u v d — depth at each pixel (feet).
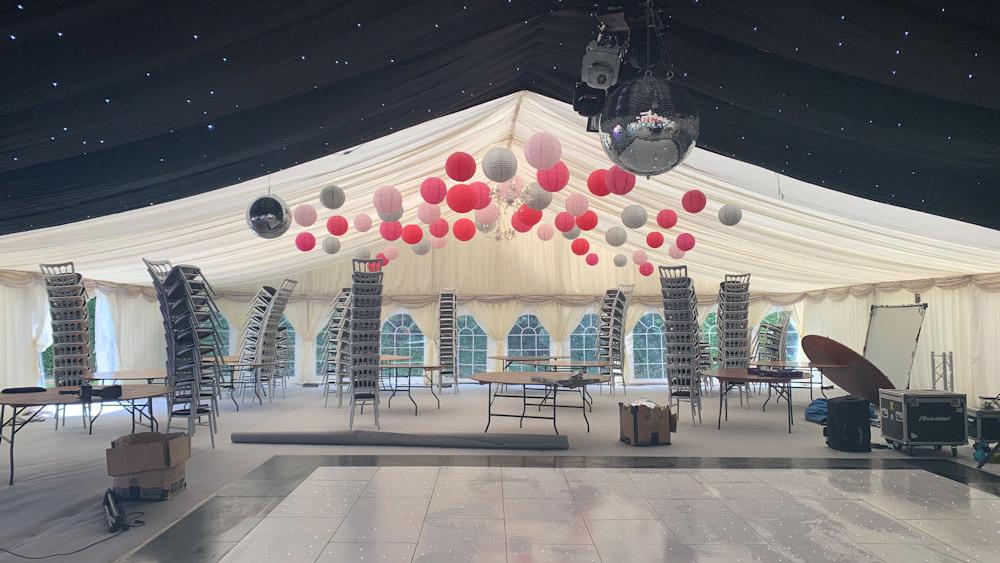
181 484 17.58
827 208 22.67
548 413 32.83
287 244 34.94
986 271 32.45
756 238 30.83
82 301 28.43
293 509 15.78
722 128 15.89
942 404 22.15
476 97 18.90
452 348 43.50
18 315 32.65
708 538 13.53
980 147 12.12
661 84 8.17
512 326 51.24
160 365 45.14
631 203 31.60
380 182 28.43
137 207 16.26
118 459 16.35
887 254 28.78
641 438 24.12
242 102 11.69
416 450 23.68
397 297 50.62
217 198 22.90
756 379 26.61
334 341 37.86
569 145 27.30
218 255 33.47
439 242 36.68
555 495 17.04
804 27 10.30
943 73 10.06
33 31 7.89
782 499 16.62
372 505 16.11
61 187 13.61
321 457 22.34
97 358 40.47
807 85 12.34
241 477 19.27
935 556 12.47
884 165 14.49
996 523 14.55
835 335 45.80
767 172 20.95
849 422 23.00
